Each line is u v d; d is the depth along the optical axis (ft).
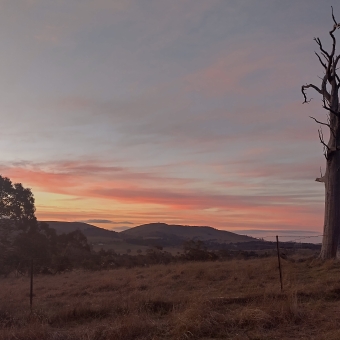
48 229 152.56
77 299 41.55
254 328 26.30
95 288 50.24
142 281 52.90
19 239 123.03
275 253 95.61
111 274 70.69
